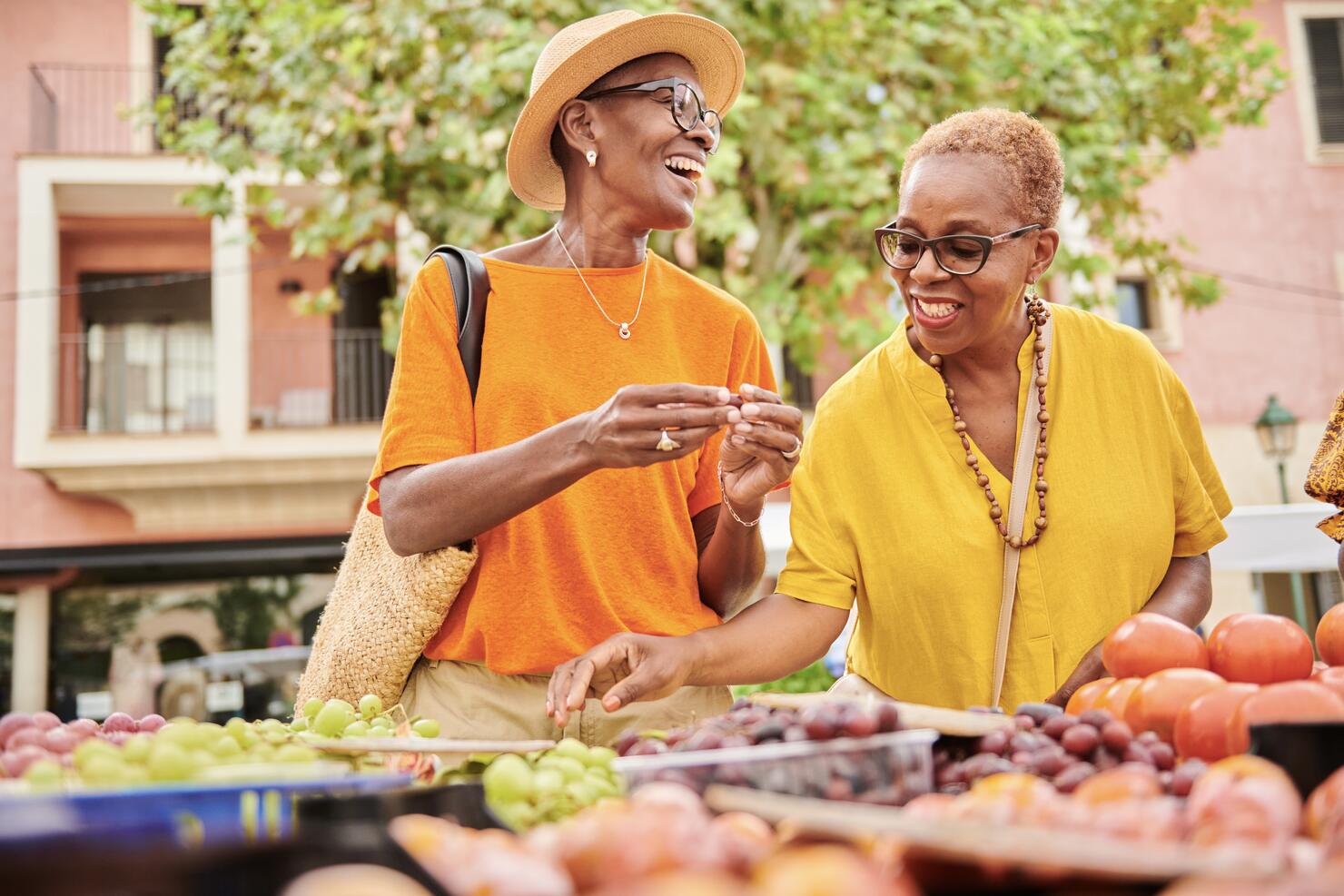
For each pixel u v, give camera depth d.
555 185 2.57
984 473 2.25
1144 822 0.96
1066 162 9.26
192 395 15.99
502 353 2.26
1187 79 10.40
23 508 15.13
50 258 14.80
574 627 2.20
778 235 10.03
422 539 2.11
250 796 1.01
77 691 15.31
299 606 15.76
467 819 1.06
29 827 0.80
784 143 9.52
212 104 9.51
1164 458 2.31
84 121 15.57
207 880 0.80
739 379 2.47
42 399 14.83
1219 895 0.71
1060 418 2.27
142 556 15.03
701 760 1.19
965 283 2.12
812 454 2.34
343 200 8.95
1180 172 15.17
